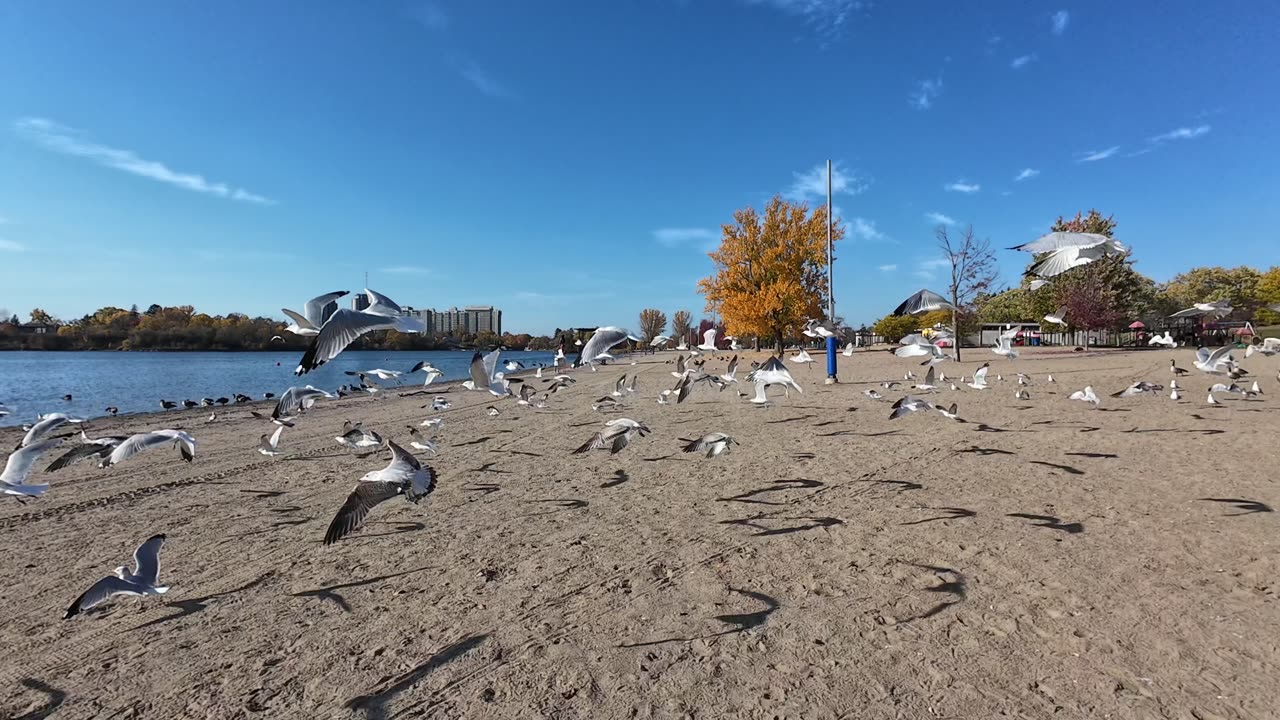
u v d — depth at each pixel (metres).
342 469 14.02
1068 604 6.22
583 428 18.73
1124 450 13.09
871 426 17.36
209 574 7.79
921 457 13.12
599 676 5.32
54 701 5.17
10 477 8.22
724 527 9.02
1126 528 8.29
